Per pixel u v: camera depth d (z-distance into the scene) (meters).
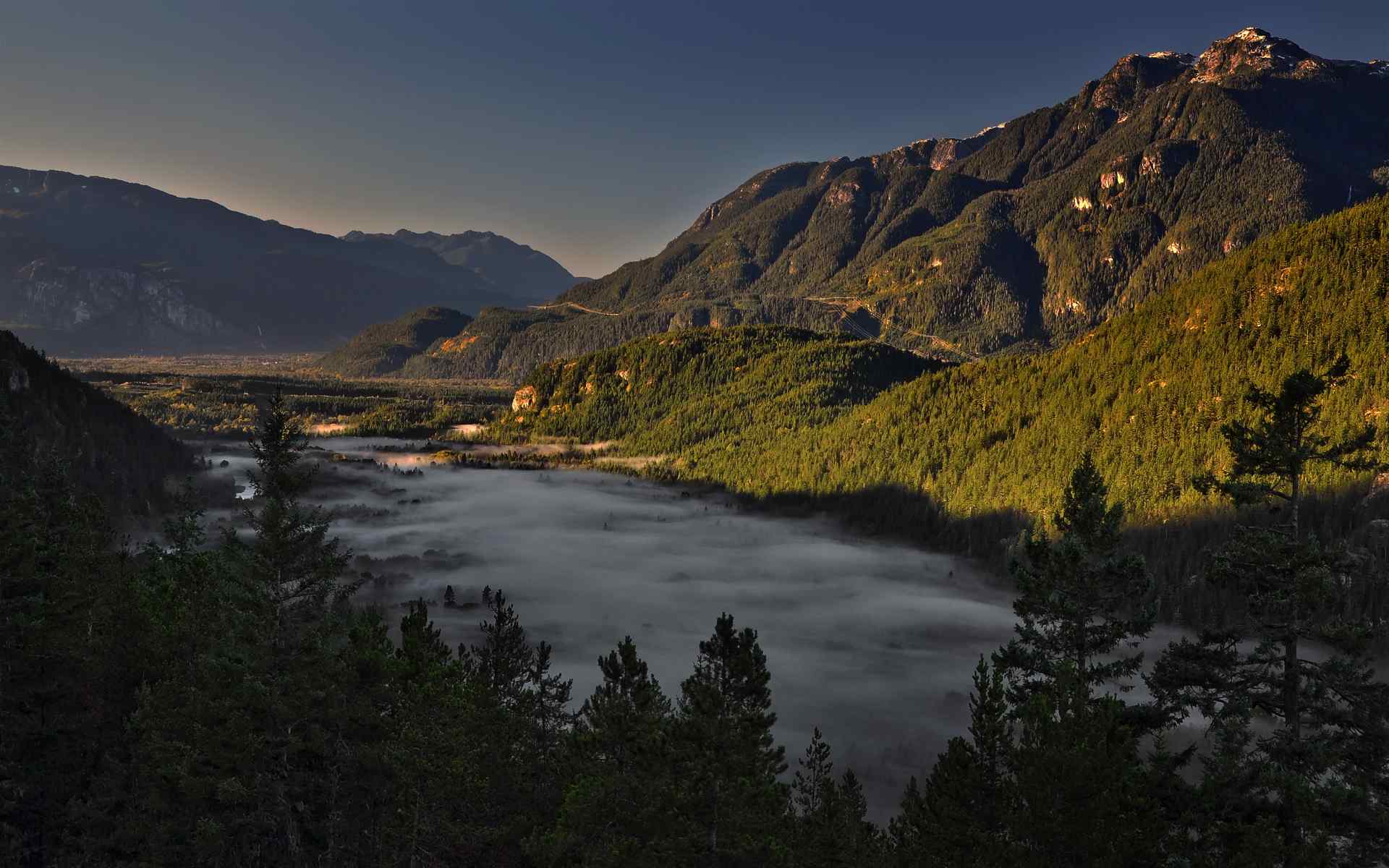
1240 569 27.61
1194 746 27.59
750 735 32.22
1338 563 26.19
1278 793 26.12
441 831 33.72
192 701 36.28
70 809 39.91
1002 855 27.17
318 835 37.34
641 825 30.30
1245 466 28.44
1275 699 27.12
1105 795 25.11
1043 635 33.78
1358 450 26.67
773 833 30.92
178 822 36.94
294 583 36.41
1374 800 25.06
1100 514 33.84
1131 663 32.25
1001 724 33.84
